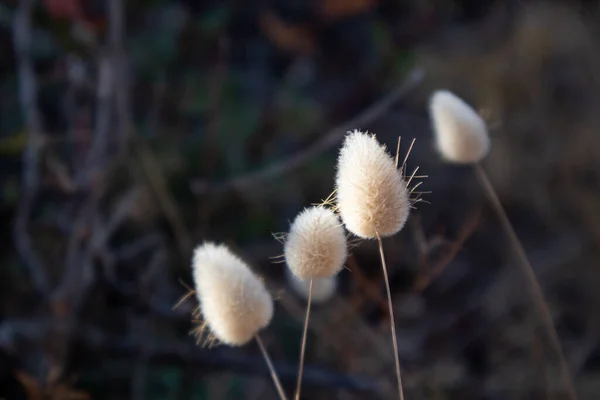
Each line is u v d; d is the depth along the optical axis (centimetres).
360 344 59
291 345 62
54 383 50
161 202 66
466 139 45
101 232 57
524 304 68
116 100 68
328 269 38
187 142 73
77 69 66
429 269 65
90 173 61
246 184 64
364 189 37
